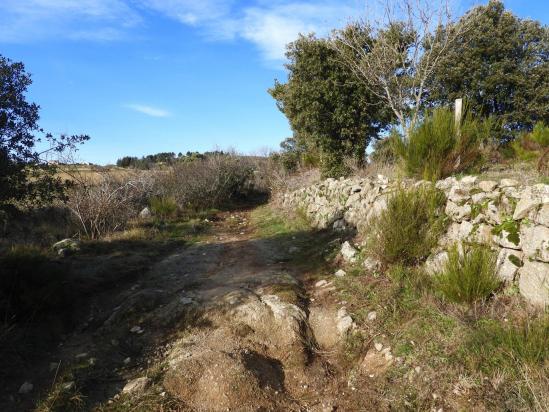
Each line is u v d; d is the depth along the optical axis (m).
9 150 5.50
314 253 7.18
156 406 3.57
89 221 9.90
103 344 4.77
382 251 5.42
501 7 14.06
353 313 4.70
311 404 3.69
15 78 5.53
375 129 13.20
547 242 3.74
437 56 11.98
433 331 3.91
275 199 15.16
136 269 7.22
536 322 3.41
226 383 3.78
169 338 4.77
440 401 3.21
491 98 13.70
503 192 4.47
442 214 5.25
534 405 2.85
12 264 5.62
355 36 12.34
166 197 13.46
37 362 4.45
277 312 4.90
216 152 17.86
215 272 6.92
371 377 3.77
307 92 12.17
